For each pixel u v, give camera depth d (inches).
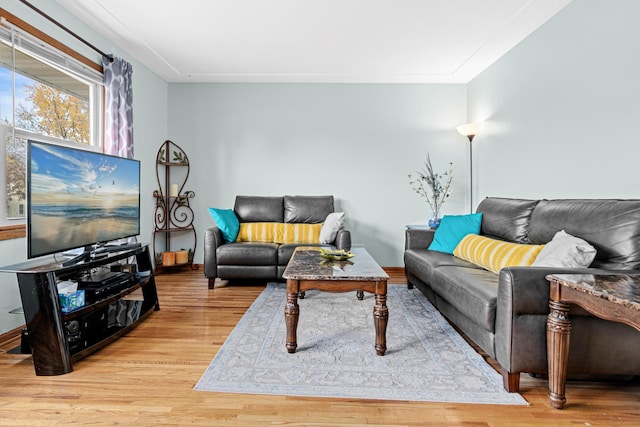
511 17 111.1
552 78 110.6
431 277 101.4
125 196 110.3
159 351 81.3
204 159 177.8
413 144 176.1
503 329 64.4
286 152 177.0
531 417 57.7
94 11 109.0
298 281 80.0
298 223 162.9
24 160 94.3
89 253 91.2
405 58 144.5
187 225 178.4
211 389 65.1
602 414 58.5
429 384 67.5
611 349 61.7
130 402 60.9
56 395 63.1
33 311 70.4
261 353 80.4
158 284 144.9
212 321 101.5
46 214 79.3
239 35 124.9
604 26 90.6
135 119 147.8
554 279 58.0
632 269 66.0
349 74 163.5
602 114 91.7
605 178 91.2
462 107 175.6
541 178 116.4
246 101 176.4
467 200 175.5
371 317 104.8
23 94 95.3
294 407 59.8
